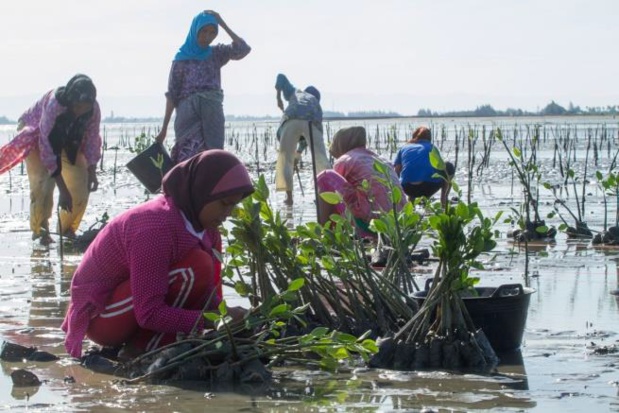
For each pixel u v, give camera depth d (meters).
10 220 14.05
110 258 5.72
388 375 5.46
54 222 13.48
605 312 7.07
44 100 10.92
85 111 10.76
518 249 10.56
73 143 10.95
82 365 5.74
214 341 5.35
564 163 27.25
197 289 5.73
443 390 5.10
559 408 4.73
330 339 5.36
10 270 9.31
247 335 5.59
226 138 59.56
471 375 5.43
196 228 5.69
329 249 6.21
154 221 5.57
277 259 6.29
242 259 6.31
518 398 4.93
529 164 12.27
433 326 5.82
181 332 5.57
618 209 11.10
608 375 5.39
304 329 6.09
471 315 5.93
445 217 5.65
